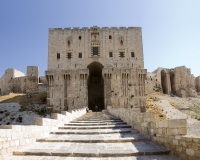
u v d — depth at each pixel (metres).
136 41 58.69
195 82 107.62
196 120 51.34
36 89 82.00
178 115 59.38
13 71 86.06
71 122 24.58
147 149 11.95
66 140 14.58
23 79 83.12
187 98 85.62
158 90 87.25
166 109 64.00
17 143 12.28
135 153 11.20
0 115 54.59
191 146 9.76
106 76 54.25
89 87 68.69
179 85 91.19
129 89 54.31
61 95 53.81
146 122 15.80
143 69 55.59
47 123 17.39
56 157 11.01
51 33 58.44
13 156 11.28
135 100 53.78
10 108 58.22
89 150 11.84
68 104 53.25
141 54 57.81
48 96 53.94
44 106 59.56
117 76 54.94
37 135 15.13
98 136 16.02
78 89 53.94
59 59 56.84
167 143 12.14
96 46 57.91
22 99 66.25
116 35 58.75
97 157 10.96
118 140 14.39
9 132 11.59
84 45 57.81
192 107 72.44
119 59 57.25
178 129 11.11
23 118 52.69
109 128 20.02
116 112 31.50
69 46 57.72
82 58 57.00
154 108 63.25
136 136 15.78
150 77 86.62
